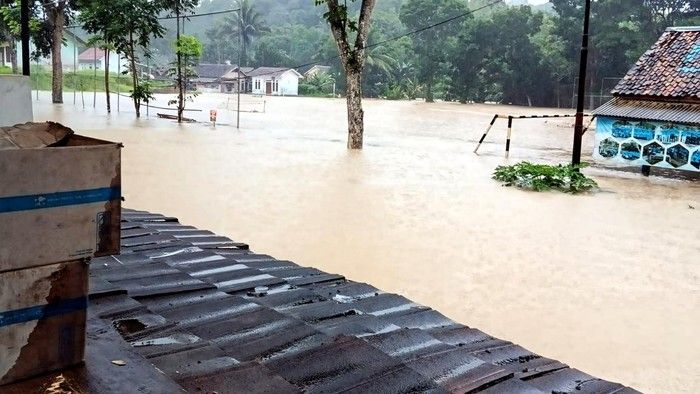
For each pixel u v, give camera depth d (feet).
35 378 7.47
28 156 6.91
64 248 7.32
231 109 139.03
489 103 214.48
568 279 25.18
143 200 37.63
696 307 22.30
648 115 56.24
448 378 9.36
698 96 55.11
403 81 253.24
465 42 204.03
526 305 22.11
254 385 8.25
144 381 7.82
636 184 51.90
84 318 7.77
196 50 94.99
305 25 368.68
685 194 47.34
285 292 13.80
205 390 7.97
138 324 10.04
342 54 68.28
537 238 31.94
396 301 13.97
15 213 6.93
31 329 7.31
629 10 171.73
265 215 34.83
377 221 34.30
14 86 15.19
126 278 13.14
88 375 7.73
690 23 159.33
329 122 108.17
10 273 7.03
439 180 49.16
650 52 63.41
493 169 56.39
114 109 118.93
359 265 26.27
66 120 90.84
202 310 11.35
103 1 96.07
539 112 165.48
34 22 103.55
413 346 10.66
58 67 125.70
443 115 142.51
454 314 21.04
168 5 96.17
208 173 47.93
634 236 33.06
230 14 310.65
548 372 10.56
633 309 21.95
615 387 10.21
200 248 18.24
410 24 227.20
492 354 11.20
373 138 84.28
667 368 17.37
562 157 69.46
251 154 60.08
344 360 9.46
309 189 43.04
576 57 184.14
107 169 7.50
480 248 29.50
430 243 30.12
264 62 289.74
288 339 10.14
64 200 7.23
